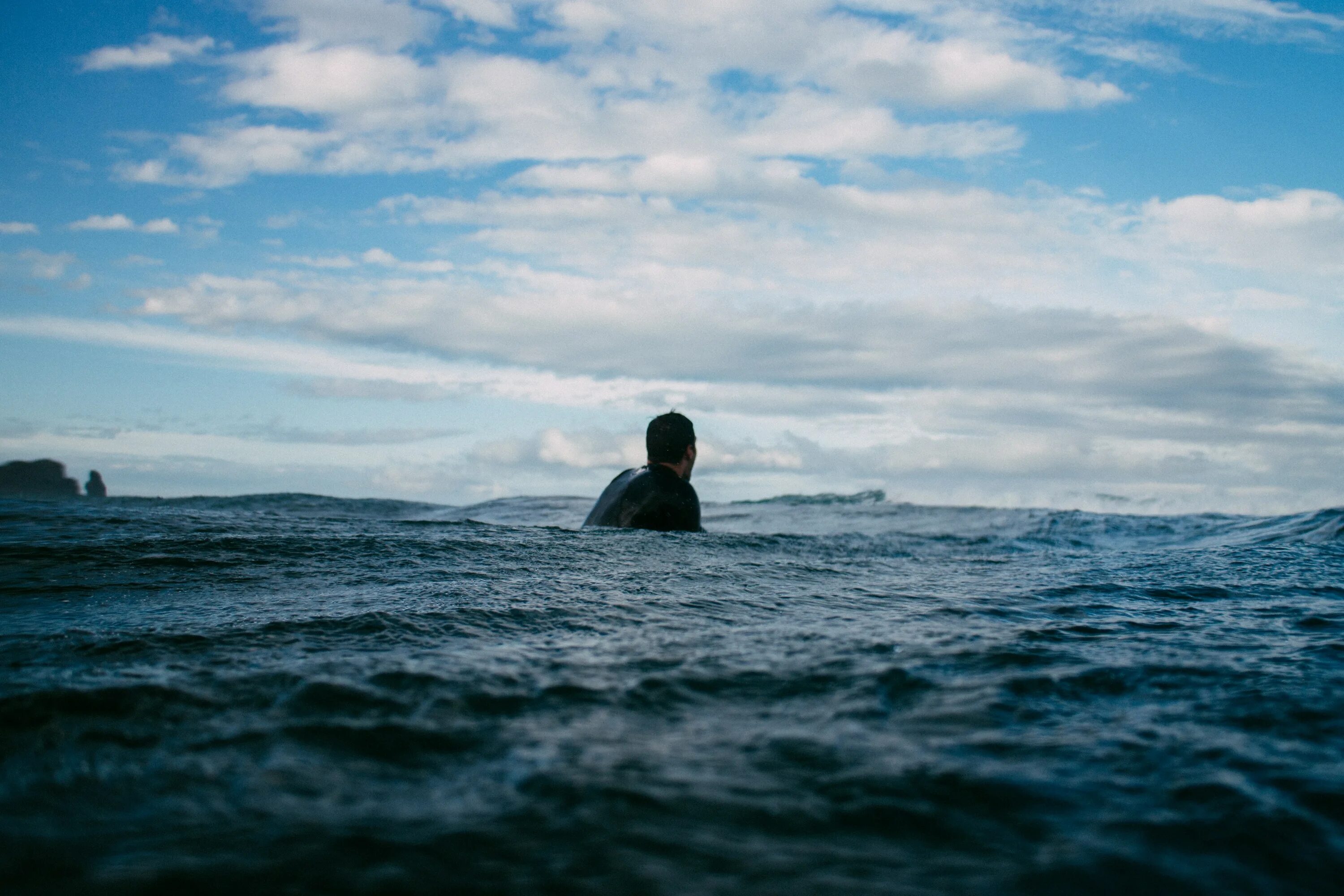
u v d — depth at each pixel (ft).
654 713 3.90
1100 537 20.01
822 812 2.82
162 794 2.81
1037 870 2.48
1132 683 4.64
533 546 11.05
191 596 7.12
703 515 32.63
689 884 2.34
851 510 33.73
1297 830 2.78
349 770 3.08
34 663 4.55
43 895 2.15
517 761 3.19
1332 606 7.66
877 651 5.24
